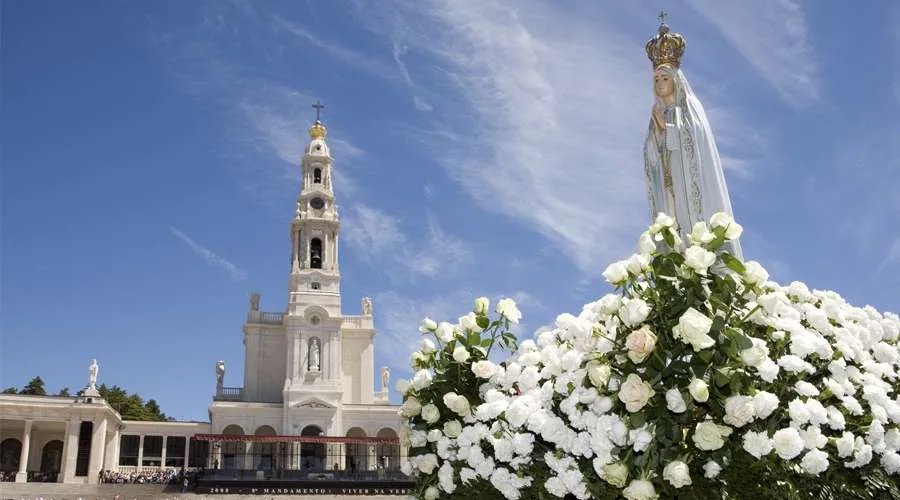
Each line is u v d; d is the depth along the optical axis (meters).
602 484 6.51
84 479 65.81
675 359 6.25
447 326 8.52
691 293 6.38
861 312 8.05
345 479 68.38
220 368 83.88
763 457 6.19
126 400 104.81
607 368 6.45
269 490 60.41
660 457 6.18
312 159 91.69
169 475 70.44
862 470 6.81
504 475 7.13
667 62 14.19
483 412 7.41
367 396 85.00
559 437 6.77
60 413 67.19
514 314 8.47
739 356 6.19
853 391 6.91
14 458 75.44
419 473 8.52
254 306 86.56
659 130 14.08
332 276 85.31
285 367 84.50
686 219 13.45
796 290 7.89
